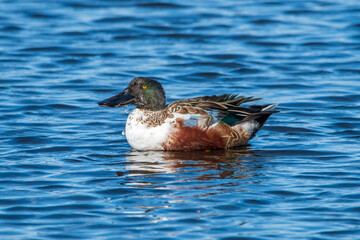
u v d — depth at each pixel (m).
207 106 12.99
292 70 20.33
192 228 8.96
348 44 23.22
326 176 11.13
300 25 25.94
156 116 13.00
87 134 14.20
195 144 12.95
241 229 8.92
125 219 9.28
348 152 12.66
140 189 10.48
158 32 25.08
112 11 27.98
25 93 17.81
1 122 14.97
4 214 9.44
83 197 10.12
